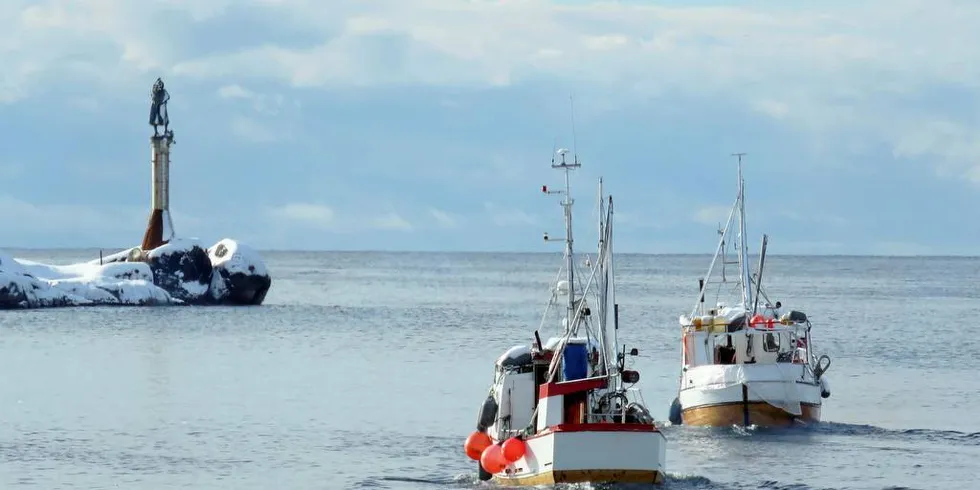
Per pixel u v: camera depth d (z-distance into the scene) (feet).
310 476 272.51
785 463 280.51
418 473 274.36
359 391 409.08
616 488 232.32
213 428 334.65
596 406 239.71
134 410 367.66
